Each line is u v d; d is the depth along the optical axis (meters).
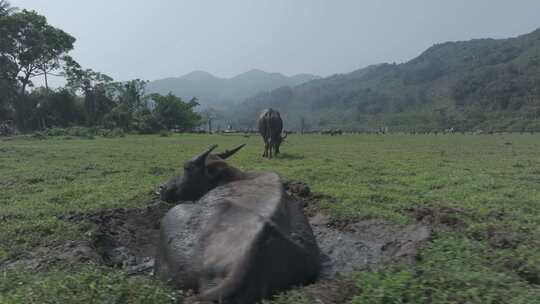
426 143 28.81
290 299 4.12
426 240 6.14
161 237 5.32
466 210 8.05
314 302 4.11
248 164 14.16
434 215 7.60
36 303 3.84
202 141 28.44
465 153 20.08
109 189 9.93
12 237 6.53
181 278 4.73
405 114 109.19
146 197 9.00
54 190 10.01
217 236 4.79
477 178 11.60
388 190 10.12
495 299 3.80
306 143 27.39
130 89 56.25
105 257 6.28
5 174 12.15
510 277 4.35
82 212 7.74
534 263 4.89
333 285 4.54
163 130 44.97
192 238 4.91
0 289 4.40
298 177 11.60
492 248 5.80
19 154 17.45
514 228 6.90
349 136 40.78
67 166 13.84
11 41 43.19
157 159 16.02
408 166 14.25
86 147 21.73
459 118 89.25
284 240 4.58
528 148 23.78
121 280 4.32
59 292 4.05
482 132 58.41
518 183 10.98
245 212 4.91
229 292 4.18
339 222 7.50
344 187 10.23
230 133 45.44
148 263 6.12
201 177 6.32
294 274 4.66
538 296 3.87
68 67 49.69
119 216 7.51
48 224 6.99
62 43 46.66
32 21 43.62
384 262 5.36
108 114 46.94
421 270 4.55
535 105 80.12
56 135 34.16
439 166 14.59
